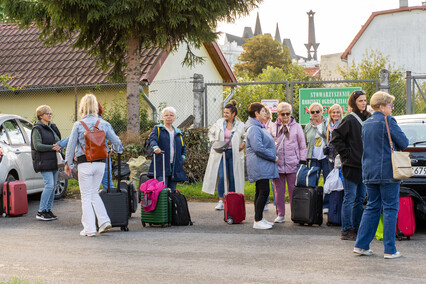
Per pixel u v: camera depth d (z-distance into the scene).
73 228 9.09
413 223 7.85
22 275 6.05
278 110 9.44
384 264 6.43
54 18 14.37
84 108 8.45
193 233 8.51
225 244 7.66
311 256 6.89
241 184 10.50
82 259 6.81
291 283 5.68
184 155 9.89
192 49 23.22
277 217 9.47
